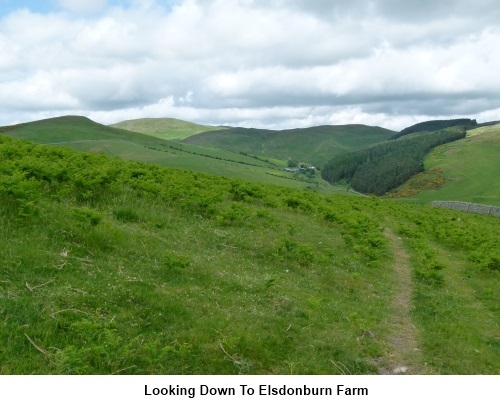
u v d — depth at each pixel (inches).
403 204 2485.2
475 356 472.4
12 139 1170.0
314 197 1622.8
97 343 344.5
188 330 406.6
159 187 887.1
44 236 501.4
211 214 882.1
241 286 542.9
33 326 346.9
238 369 370.0
